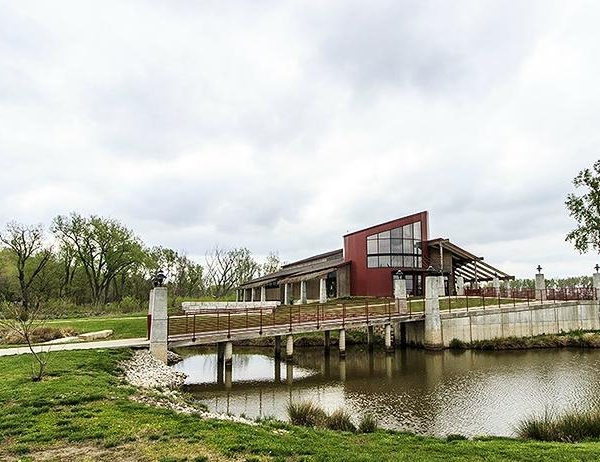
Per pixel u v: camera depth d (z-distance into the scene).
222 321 28.77
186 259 82.50
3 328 26.59
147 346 22.39
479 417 14.90
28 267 57.88
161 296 21.92
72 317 44.75
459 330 33.62
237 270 92.75
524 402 16.84
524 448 8.78
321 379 22.61
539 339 33.66
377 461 7.50
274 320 29.25
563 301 38.12
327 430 10.62
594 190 43.06
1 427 8.88
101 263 61.16
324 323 29.19
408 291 46.72
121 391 12.50
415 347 34.31
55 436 8.34
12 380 13.11
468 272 51.25
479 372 23.47
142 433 8.54
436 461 7.66
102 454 7.50
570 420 11.16
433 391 19.11
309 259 66.88
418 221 48.38
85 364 16.17
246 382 21.94
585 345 32.91
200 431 8.70
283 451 7.70
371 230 47.41
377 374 23.77
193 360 29.73
